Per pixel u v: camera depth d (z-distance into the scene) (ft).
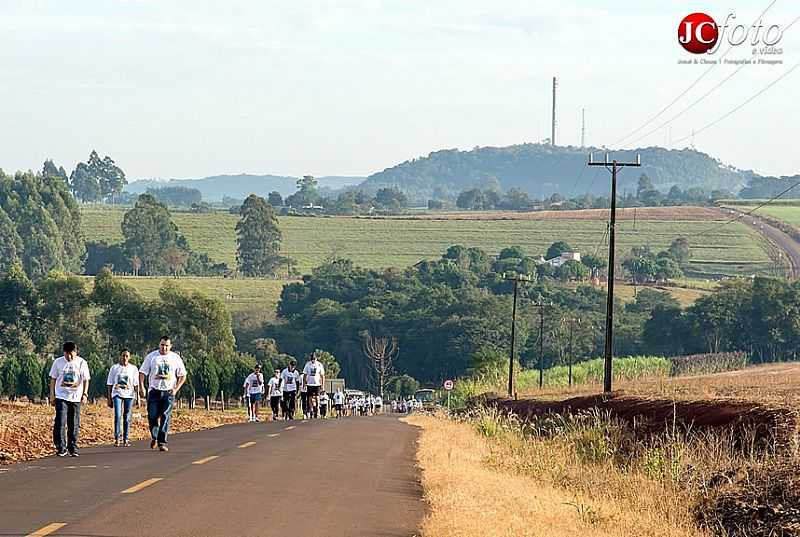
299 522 72.59
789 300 577.84
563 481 111.45
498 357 498.69
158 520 70.74
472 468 111.34
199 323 579.48
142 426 167.12
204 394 452.76
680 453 108.58
